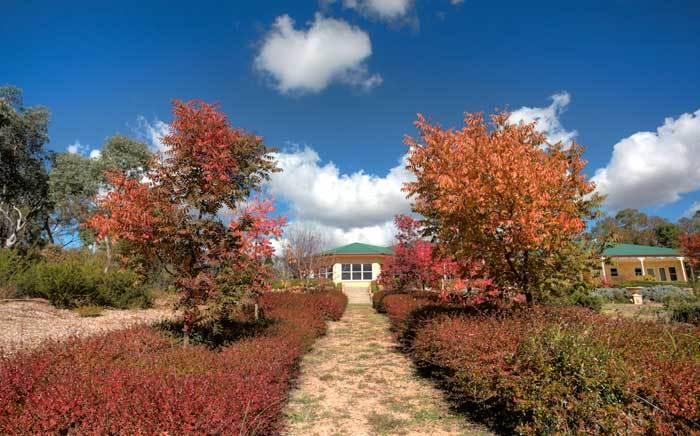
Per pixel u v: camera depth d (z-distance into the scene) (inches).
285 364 233.8
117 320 415.8
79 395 132.2
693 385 134.3
